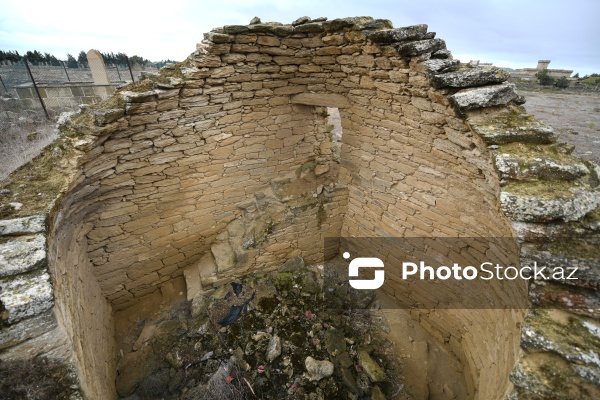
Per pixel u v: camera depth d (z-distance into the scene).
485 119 3.28
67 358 2.44
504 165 2.74
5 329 2.24
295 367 4.39
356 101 5.16
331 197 6.20
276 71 5.21
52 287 2.50
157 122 4.51
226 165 5.48
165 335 4.86
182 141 4.86
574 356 1.76
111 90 10.95
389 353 5.01
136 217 4.99
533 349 1.88
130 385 4.31
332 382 4.25
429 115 4.02
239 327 4.86
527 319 2.04
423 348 5.13
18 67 12.95
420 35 3.95
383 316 5.68
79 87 10.58
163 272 5.71
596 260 2.10
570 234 2.28
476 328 4.23
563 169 2.61
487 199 3.59
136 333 5.21
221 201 5.74
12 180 3.67
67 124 4.23
